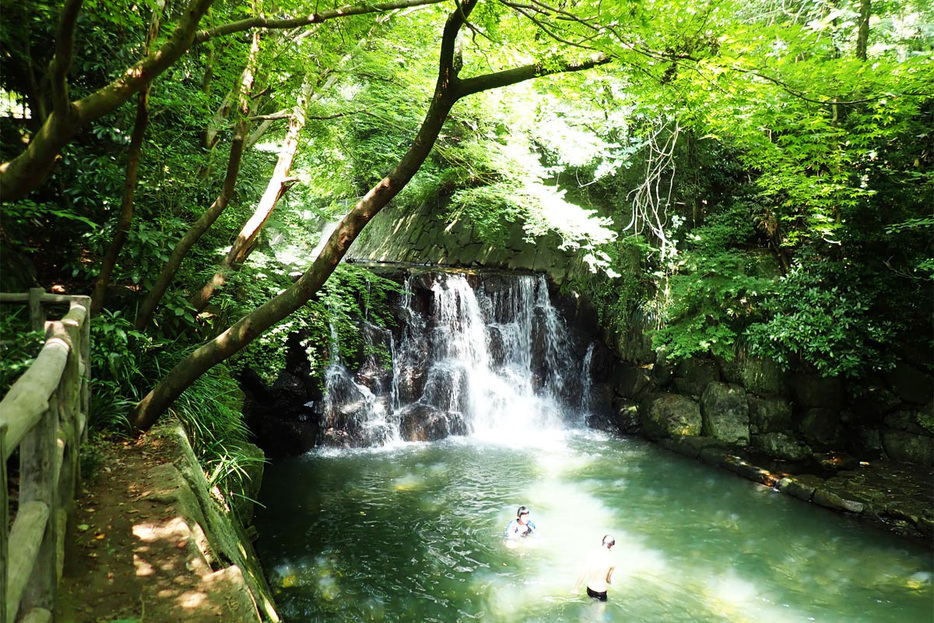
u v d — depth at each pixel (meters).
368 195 4.50
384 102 9.20
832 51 9.91
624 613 6.05
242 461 6.29
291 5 5.32
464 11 3.94
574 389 13.29
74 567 3.02
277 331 7.43
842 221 9.86
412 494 8.88
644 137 12.20
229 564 3.99
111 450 4.53
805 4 10.42
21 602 2.28
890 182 9.59
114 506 3.67
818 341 9.95
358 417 11.20
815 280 10.45
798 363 10.95
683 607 6.19
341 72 7.69
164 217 6.20
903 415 10.22
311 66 6.42
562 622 5.87
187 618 2.75
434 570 6.75
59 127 3.26
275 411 10.66
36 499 2.28
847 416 10.70
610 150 12.68
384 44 7.77
